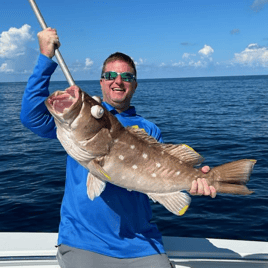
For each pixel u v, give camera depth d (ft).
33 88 8.42
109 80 10.21
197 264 10.80
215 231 19.85
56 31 8.37
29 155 41.91
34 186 28.25
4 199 25.11
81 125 7.74
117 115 10.46
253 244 11.72
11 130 69.51
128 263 9.13
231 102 131.34
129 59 10.43
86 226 9.25
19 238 11.32
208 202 23.95
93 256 8.96
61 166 34.91
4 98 199.41
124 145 8.48
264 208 22.66
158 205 23.76
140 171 8.72
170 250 11.11
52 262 10.34
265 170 31.37
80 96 7.70
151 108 110.83
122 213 9.36
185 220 21.31
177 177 9.05
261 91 211.82
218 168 9.23
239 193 9.06
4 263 10.13
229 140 48.85
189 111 99.30
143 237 9.52
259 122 70.33
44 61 8.27
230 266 10.87
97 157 8.23
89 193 8.39
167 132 59.06
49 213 22.40
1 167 35.47
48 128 9.21
